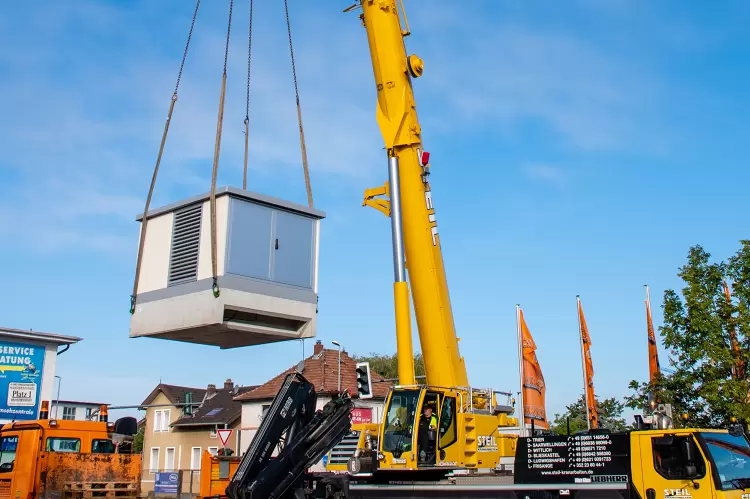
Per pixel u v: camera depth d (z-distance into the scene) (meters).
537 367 20.09
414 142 14.43
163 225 10.26
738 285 17.98
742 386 17.05
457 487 12.74
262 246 9.81
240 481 11.05
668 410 11.70
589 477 11.52
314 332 10.27
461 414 13.73
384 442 13.30
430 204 14.46
